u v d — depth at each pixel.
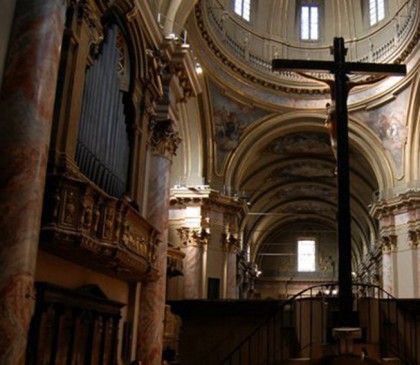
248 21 21.42
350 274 6.54
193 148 19.67
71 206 6.49
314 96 20.97
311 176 27.38
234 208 20.08
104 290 8.82
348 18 21.95
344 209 6.66
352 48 21.58
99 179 7.94
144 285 10.18
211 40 18.56
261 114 20.91
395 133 19.64
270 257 36.50
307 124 21.22
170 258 15.82
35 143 5.50
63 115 6.82
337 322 6.86
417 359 8.24
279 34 22.14
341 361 6.60
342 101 7.09
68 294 6.79
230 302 9.20
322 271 35.59
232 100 20.23
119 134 8.96
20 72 5.65
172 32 11.91
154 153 11.08
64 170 6.56
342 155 6.84
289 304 8.35
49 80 5.76
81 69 7.27
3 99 5.60
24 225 5.27
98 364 7.85
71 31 7.06
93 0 7.70
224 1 20.12
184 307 9.34
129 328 9.60
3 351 4.94
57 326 6.51
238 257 23.05
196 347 9.18
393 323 8.46
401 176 19.64
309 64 7.30
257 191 27.81
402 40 18.38
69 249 6.75
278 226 35.91
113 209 7.43
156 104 11.23
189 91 12.55
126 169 9.41
